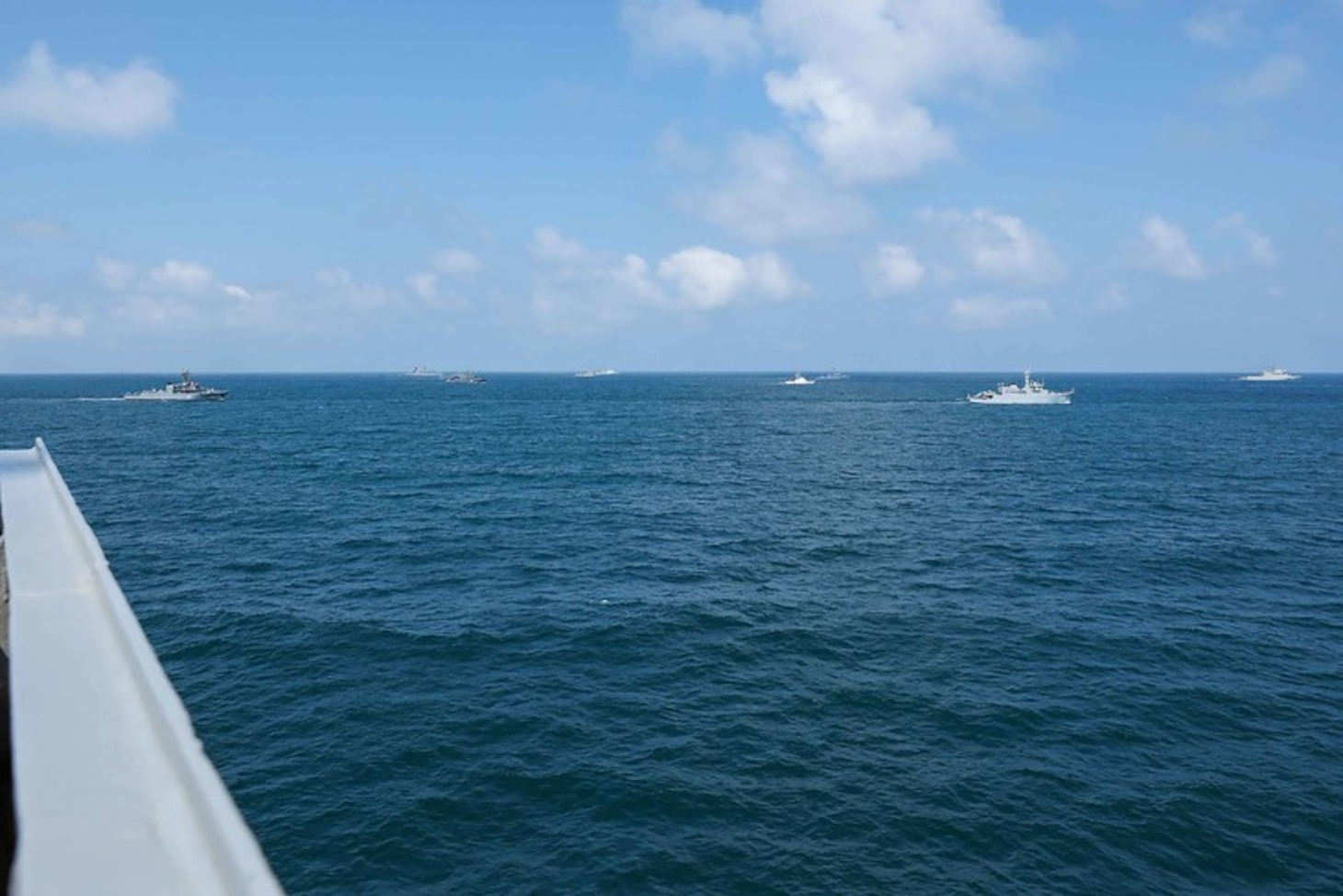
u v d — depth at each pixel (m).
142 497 45.50
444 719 17.69
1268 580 29.70
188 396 156.25
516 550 33.56
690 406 162.38
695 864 13.14
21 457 7.89
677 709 18.38
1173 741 17.30
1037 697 19.25
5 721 3.33
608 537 36.34
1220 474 59.38
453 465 62.19
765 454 72.94
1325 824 14.45
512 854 13.33
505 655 21.47
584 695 19.00
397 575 29.28
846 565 31.56
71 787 2.54
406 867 12.97
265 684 19.44
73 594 4.19
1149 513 43.16
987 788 15.35
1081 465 65.06
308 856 13.21
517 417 125.69
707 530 38.25
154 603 25.39
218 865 2.18
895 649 22.22
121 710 3.04
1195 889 12.88
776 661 21.34
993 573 30.42
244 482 51.75
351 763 15.90
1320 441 85.62
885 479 56.53
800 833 13.94
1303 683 20.23
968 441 86.50
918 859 13.37
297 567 30.30
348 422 108.94
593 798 14.79
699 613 25.09
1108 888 12.83
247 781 15.23
